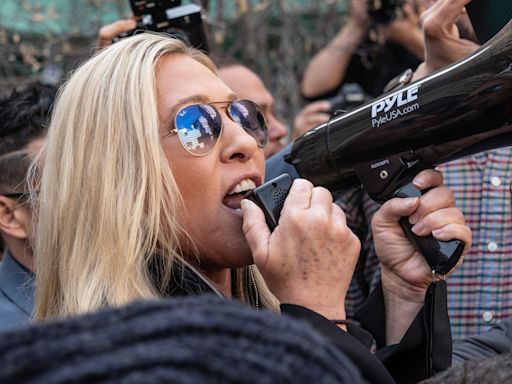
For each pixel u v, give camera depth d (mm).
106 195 1391
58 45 3771
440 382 1117
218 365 695
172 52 1506
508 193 2143
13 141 2113
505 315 2123
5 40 3645
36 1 3973
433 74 1403
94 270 1376
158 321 727
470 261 2139
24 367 684
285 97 4242
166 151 1420
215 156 1430
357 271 2143
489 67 1320
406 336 1470
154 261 1427
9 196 2072
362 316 1609
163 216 1411
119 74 1441
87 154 1424
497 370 1087
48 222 1462
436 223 1453
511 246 2135
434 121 1381
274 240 1284
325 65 3631
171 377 678
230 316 744
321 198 1308
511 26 1315
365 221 2127
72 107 1460
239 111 1486
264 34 4207
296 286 1265
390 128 1435
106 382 672
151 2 2236
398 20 3064
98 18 3756
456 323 2131
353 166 1511
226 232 1429
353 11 3514
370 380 1206
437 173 1466
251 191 1381
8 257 2107
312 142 1560
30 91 2209
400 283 1576
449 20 1828
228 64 2846
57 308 1452
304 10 4465
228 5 4562
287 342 729
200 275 1421
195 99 1438
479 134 1366
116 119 1416
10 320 1955
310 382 717
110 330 720
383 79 3443
